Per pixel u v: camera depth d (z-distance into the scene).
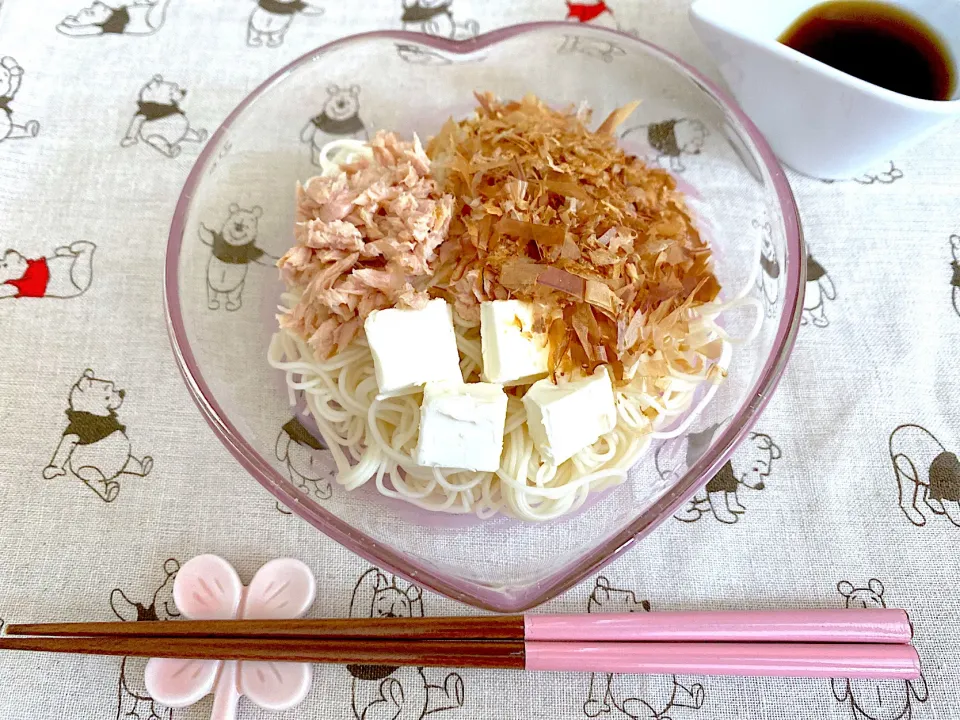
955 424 0.21
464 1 0.27
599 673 0.18
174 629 0.18
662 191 0.22
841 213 0.24
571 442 0.18
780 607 0.19
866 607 0.19
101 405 0.21
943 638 0.19
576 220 0.20
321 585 0.19
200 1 0.27
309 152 0.24
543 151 0.21
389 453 0.20
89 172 0.24
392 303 0.20
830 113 0.21
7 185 0.24
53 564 0.19
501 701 0.18
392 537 0.19
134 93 0.25
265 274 0.22
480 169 0.20
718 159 0.23
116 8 0.27
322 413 0.20
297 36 0.26
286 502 0.17
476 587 0.17
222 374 0.19
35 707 0.18
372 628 0.18
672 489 0.17
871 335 0.22
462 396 0.18
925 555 0.19
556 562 0.18
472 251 0.20
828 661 0.17
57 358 0.22
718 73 0.26
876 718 0.18
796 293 0.19
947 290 0.23
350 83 0.24
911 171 0.24
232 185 0.22
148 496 0.20
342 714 0.18
